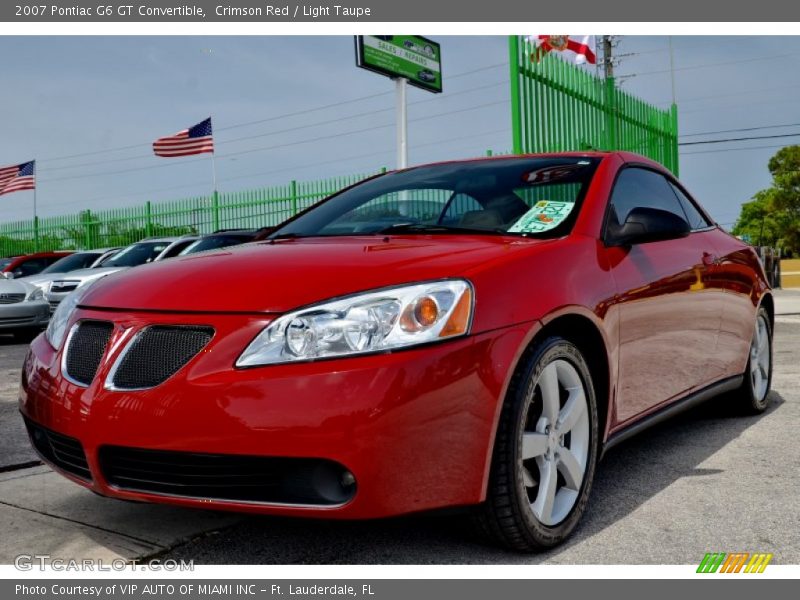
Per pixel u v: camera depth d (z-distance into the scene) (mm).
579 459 2617
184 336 2217
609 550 2443
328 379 2049
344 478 2098
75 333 2473
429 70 12148
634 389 2969
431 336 2129
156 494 2213
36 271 14195
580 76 9836
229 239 10281
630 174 3469
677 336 3301
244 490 2146
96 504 2924
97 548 2490
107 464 2262
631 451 3629
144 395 2166
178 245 11070
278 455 2039
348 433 2016
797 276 28438
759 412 4402
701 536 2541
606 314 2709
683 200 3963
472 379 2170
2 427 4266
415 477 2088
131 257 11312
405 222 3168
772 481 3098
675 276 3271
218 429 2076
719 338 3781
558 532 2451
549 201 3043
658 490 3021
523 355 2350
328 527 2654
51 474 3348
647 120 11828
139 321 2297
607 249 2896
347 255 2502
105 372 2262
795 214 59688
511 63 8461
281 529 2641
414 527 2637
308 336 2109
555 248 2646
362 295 2178
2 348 8977
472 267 2328
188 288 2365
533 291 2404
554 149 9055
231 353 2141
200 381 2119
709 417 4375
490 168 3436
